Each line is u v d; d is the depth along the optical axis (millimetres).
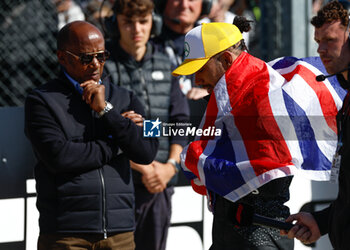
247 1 17078
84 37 9438
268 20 14508
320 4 15359
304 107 8352
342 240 7062
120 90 10172
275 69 9242
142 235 12094
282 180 8227
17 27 13656
